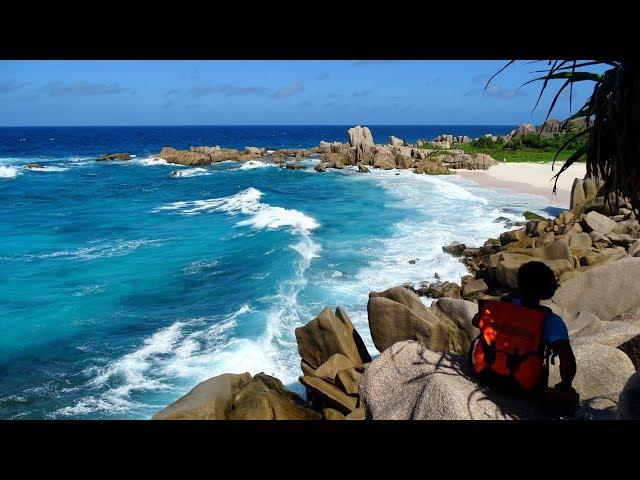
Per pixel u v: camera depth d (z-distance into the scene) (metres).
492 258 14.80
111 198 40.72
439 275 17.38
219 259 20.45
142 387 10.70
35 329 13.91
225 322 13.77
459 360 4.52
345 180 48.94
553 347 3.27
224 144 129.75
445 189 38.50
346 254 20.36
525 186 38.72
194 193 43.09
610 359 4.82
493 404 3.60
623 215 17.97
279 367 11.27
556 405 3.41
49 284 17.83
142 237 25.61
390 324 8.13
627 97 2.41
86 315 14.90
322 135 188.62
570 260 13.59
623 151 2.54
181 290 16.88
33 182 51.56
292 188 43.69
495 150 63.94
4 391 10.68
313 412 6.39
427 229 24.52
